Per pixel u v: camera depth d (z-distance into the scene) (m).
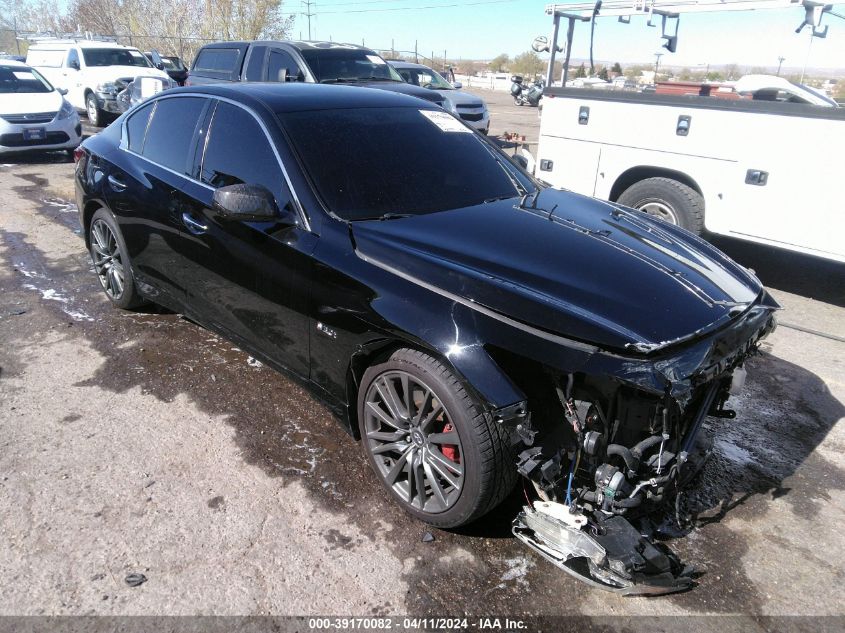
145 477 3.04
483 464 2.45
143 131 4.34
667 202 5.76
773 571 2.61
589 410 2.33
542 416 2.44
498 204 3.42
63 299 5.12
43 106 11.13
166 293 4.18
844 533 2.84
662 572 2.38
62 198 8.55
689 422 2.63
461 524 2.65
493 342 2.43
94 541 2.65
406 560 2.60
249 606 2.37
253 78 10.64
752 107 5.08
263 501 2.91
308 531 2.74
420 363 2.57
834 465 3.34
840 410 3.88
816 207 4.92
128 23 39.16
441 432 2.67
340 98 3.76
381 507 2.90
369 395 2.88
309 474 3.11
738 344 2.58
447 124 3.99
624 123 5.93
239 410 3.62
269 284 3.23
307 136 3.34
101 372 4.00
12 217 7.50
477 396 2.38
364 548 2.66
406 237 2.88
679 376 2.28
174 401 3.70
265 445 3.32
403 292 2.66
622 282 2.65
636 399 2.30
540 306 2.45
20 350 4.25
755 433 3.62
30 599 2.37
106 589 2.42
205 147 3.73
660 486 2.44
